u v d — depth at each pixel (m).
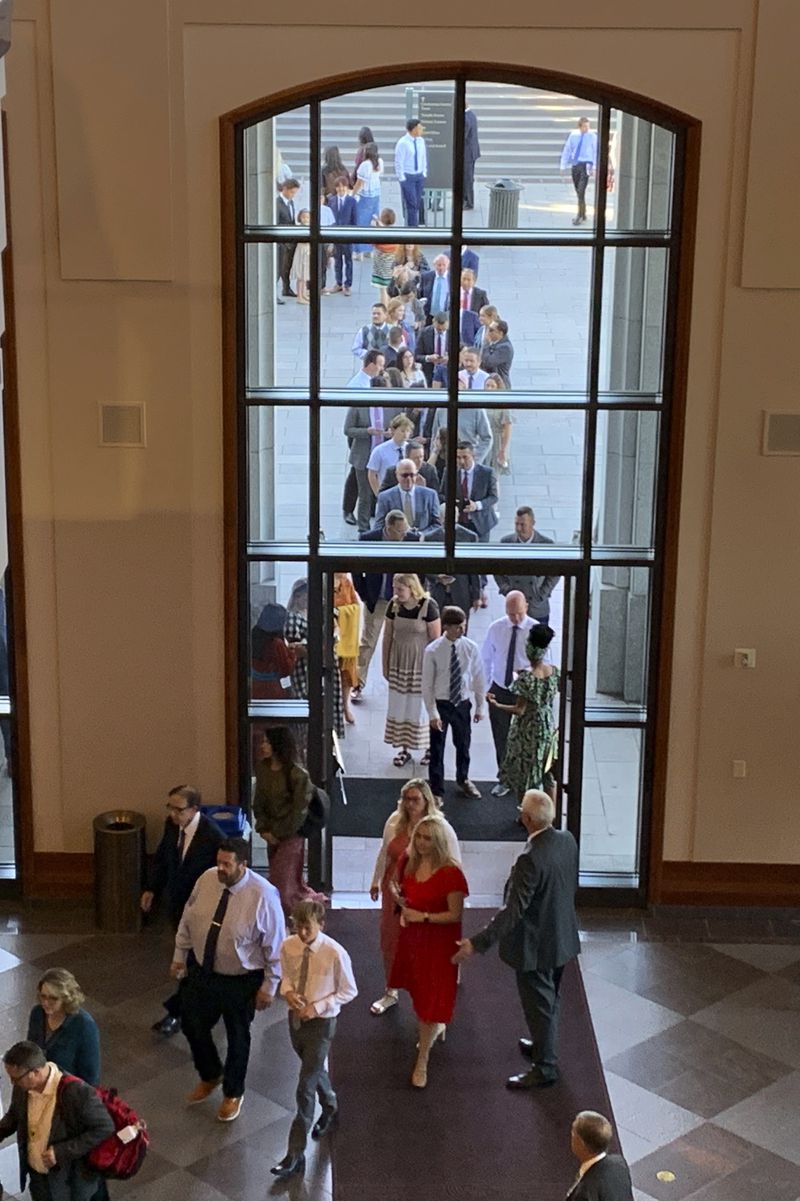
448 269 7.77
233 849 6.16
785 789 8.32
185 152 7.53
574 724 8.30
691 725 8.26
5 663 8.38
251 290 7.79
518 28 7.39
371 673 12.30
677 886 8.45
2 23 3.77
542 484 8.05
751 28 7.36
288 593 8.20
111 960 7.78
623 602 8.20
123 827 8.15
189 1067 6.85
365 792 9.88
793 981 7.71
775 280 7.63
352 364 7.91
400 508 8.10
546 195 7.68
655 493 8.01
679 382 7.77
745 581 8.05
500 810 9.62
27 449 7.91
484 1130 6.42
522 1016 7.34
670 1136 6.41
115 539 8.02
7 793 8.48
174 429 7.88
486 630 11.79
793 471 7.90
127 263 7.64
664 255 7.73
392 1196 5.99
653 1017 7.34
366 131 7.59
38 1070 5.09
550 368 7.91
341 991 6.02
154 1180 6.06
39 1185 5.22
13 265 7.66
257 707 8.38
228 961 6.21
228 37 7.40
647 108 7.52
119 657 8.18
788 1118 6.55
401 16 7.36
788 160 7.48
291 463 8.03
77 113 7.45
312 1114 6.11
